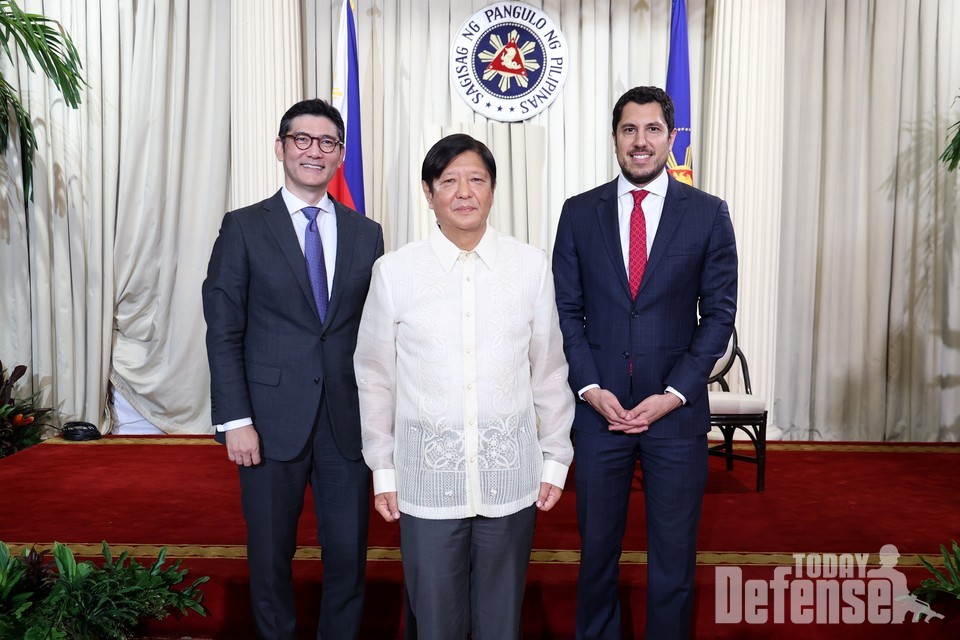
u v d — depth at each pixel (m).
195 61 4.79
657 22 4.92
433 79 4.91
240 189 4.69
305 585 2.62
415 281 1.78
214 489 3.66
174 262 4.89
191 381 4.92
